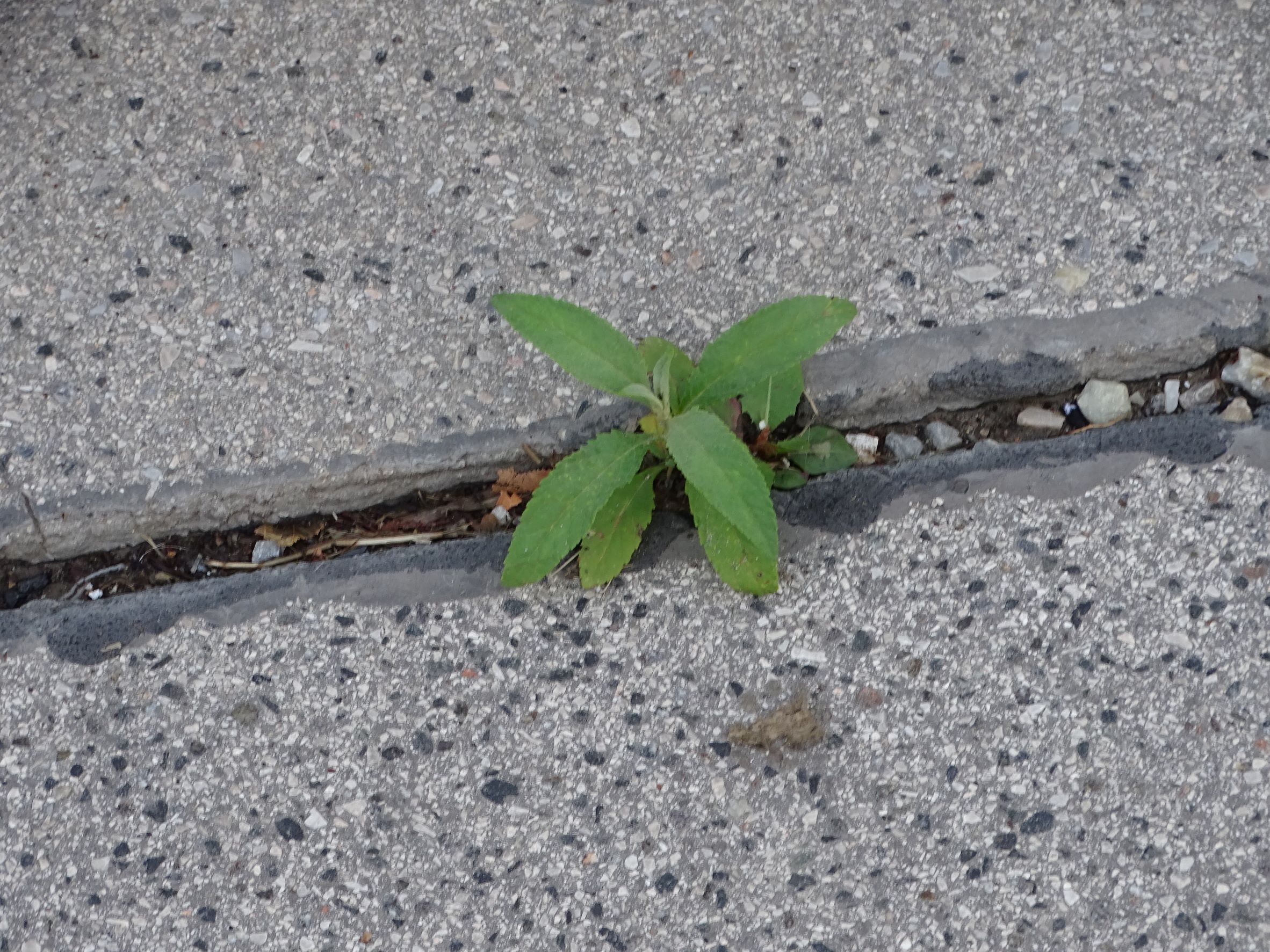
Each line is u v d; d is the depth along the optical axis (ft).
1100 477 2.89
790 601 2.86
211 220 2.98
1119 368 2.93
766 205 2.98
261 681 2.85
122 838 2.81
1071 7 3.05
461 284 2.96
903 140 3.00
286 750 2.83
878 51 3.04
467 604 2.87
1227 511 2.87
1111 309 2.92
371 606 2.87
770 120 3.02
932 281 2.94
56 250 2.97
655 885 2.79
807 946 2.77
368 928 2.79
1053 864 2.79
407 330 2.94
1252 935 2.77
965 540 2.87
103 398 2.92
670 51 3.05
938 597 2.86
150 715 2.85
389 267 2.97
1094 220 2.96
